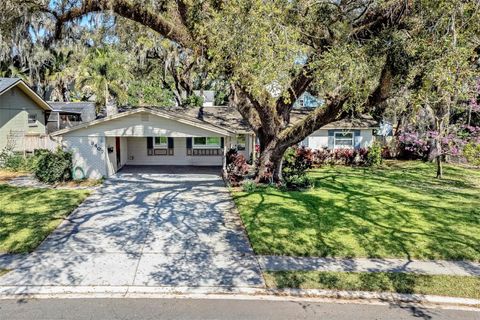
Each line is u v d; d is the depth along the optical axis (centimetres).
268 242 826
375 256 759
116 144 1733
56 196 1214
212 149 1988
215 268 689
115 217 1009
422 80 726
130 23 1261
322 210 1102
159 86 3372
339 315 541
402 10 823
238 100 1389
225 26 720
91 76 2911
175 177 1623
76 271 664
